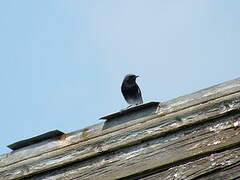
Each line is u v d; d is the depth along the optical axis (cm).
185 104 850
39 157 888
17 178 883
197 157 798
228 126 810
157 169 812
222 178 766
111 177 829
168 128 838
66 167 866
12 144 905
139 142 844
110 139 860
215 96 840
